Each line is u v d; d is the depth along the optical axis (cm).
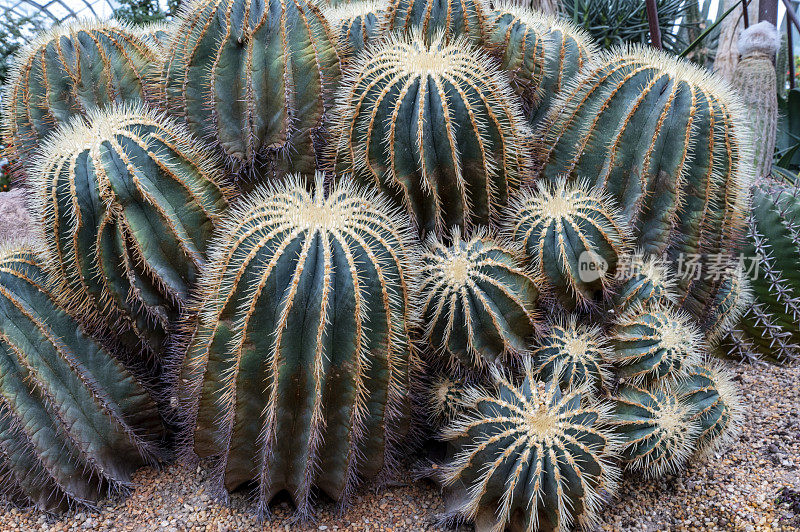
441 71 295
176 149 285
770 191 414
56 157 274
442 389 279
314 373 240
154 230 275
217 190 298
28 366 262
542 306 300
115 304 279
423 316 276
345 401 251
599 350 281
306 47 314
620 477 288
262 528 263
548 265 294
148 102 358
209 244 291
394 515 271
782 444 316
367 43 372
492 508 250
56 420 269
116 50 356
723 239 329
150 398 298
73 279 277
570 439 234
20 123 365
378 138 296
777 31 576
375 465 273
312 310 238
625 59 339
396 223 271
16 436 269
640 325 288
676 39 847
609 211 312
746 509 271
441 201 311
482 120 301
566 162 346
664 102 313
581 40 418
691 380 292
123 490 287
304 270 237
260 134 319
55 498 276
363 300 242
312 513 272
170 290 279
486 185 309
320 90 318
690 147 312
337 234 242
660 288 303
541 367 276
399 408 269
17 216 470
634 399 279
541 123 394
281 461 261
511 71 378
